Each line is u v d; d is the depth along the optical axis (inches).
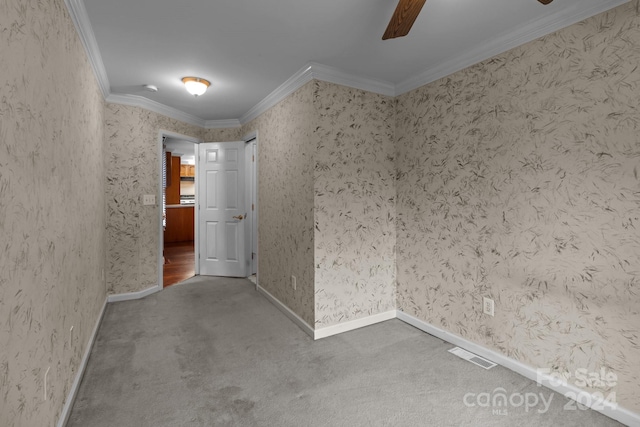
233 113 161.6
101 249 117.6
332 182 105.3
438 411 68.4
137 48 92.7
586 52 68.7
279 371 83.4
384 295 116.5
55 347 59.1
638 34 61.7
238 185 176.2
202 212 181.2
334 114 105.4
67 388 66.9
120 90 127.6
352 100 108.8
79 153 80.5
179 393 73.8
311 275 104.2
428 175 105.7
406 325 112.7
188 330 108.2
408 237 113.7
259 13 75.4
